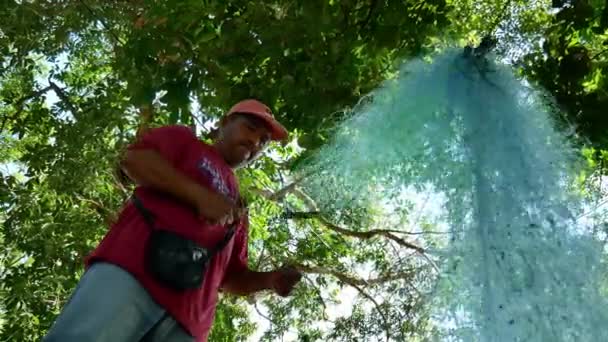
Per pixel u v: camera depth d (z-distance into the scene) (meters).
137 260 2.47
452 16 6.73
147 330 2.45
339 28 5.52
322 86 5.35
